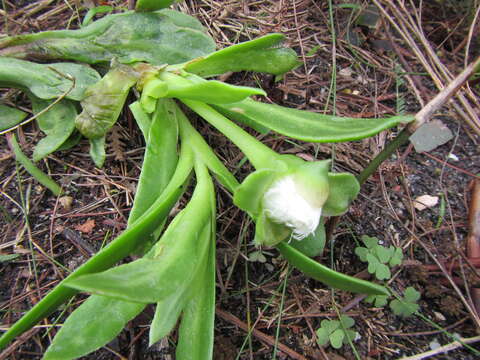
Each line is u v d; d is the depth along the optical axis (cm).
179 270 15
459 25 32
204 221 18
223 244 22
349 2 32
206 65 22
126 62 23
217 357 19
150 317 20
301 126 19
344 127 18
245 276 22
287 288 21
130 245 16
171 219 22
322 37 31
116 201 23
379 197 25
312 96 28
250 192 16
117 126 24
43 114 22
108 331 16
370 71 30
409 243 23
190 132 21
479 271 22
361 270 22
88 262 15
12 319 19
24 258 21
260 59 23
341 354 20
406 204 25
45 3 29
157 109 20
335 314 21
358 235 23
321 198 16
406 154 26
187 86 18
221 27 29
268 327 20
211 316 17
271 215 16
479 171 26
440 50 32
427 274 22
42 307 15
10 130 22
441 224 24
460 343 20
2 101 24
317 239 20
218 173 20
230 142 25
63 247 21
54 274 21
